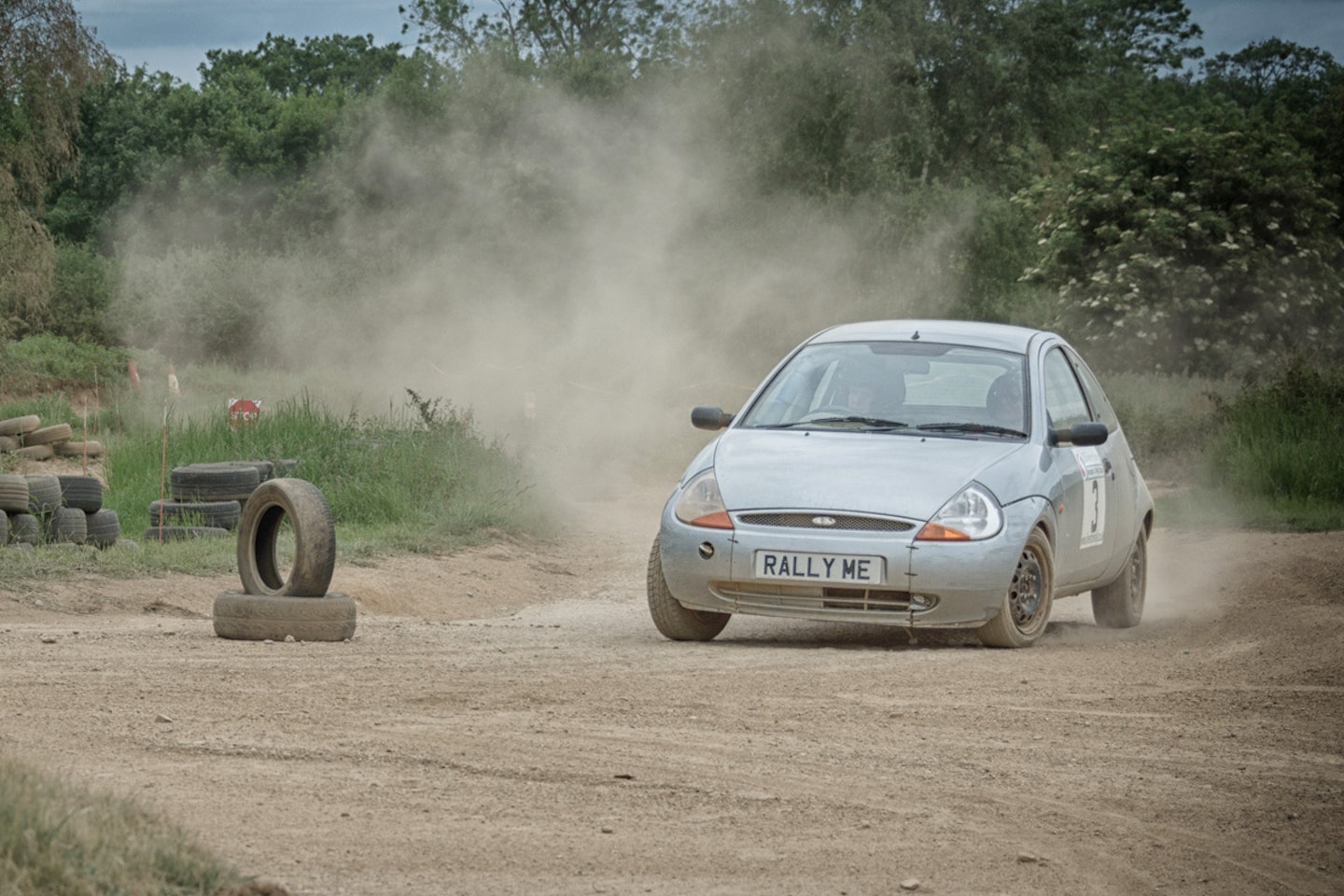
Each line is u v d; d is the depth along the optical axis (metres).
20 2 136.12
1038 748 22.42
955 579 30.64
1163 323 127.19
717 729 23.17
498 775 20.09
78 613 38.12
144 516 62.81
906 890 15.84
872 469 32.19
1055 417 35.41
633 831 17.69
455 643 32.59
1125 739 23.06
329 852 16.41
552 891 15.40
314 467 65.50
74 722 22.45
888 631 35.34
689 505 32.72
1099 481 36.16
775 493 31.98
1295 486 66.00
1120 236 134.50
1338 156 166.25
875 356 36.47
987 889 15.99
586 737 22.39
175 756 20.67
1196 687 27.12
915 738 22.84
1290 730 23.80
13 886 12.53
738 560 31.48
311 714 23.62
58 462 87.69
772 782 20.08
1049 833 18.14
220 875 13.96
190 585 42.56
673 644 32.78
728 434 35.22
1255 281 129.25
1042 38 193.00
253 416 76.25
